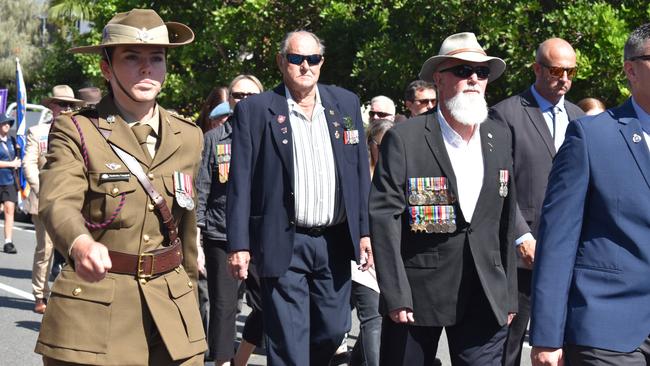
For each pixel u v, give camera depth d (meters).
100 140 4.71
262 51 20.25
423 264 6.01
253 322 8.27
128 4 21.12
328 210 6.88
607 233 4.75
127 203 4.69
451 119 6.15
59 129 4.68
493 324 6.00
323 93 7.13
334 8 18.34
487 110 6.29
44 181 4.55
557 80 7.45
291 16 19.39
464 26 16.08
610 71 14.78
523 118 7.47
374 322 7.95
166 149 4.83
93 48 4.75
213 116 8.84
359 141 7.08
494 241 6.09
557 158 4.89
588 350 4.71
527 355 9.65
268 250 6.82
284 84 7.09
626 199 4.71
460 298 5.99
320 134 6.98
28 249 18.02
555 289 4.76
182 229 4.97
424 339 6.09
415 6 16.27
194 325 4.81
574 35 15.04
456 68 6.10
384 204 6.02
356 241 6.91
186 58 20.25
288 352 6.74
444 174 6.05
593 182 4.76
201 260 8.46
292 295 6.80
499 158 6.16
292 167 6.85
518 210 7.09
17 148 17.86
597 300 4.72
